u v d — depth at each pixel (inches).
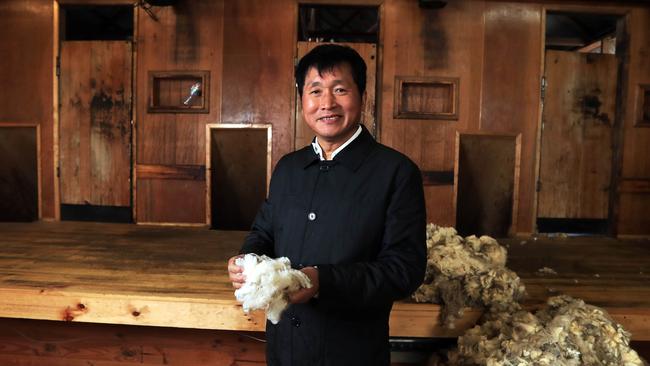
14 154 142.3
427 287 65.2
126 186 140.4
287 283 33.4
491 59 134.6
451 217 137.5
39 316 67.1
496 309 62.7
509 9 134.0
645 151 137.2
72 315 66.7
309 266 38.7
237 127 136.7
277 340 43.8
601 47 174.1
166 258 89.0
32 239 105.0
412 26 133.8
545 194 138.3
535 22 134.3
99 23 177.8
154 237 110.5
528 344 52.6
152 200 140.3
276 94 135.9
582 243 118.9
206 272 79.2
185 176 138.9
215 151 140.6
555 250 108.2
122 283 71.6
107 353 75.2
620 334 55.1
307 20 174.1
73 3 137.0
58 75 139.2
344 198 39.8
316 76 39.2
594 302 68.2
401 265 37.4
